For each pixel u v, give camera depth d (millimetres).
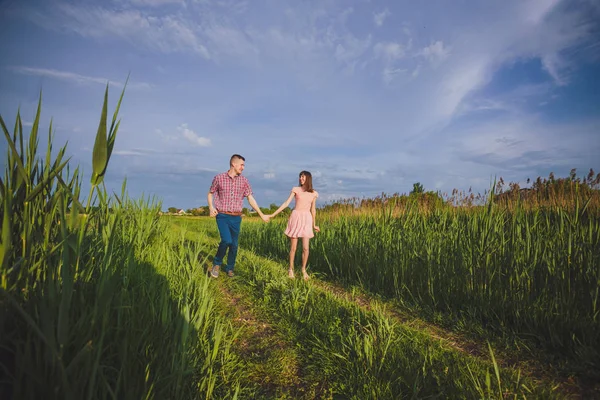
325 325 3711
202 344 2912
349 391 2555
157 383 2039
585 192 5391
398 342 3281
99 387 1737
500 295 4156
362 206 10008
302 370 2930
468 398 2330
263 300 4754
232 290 5398
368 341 2938
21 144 1882
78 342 1662
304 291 4914
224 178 6215
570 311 3447
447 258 5109
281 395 2529
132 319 2287
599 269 3488
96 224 2869
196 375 2496
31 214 1962
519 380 2637
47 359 1477
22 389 1515
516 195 5926
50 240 2080
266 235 11430
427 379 2578
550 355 3111
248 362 2990
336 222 9188
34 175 2008
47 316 1364
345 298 5066
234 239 6402
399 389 2510
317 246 7949
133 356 2031
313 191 6582
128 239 4145
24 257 1776
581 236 4082
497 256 4535
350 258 6766
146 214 6598
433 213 7262
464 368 2805
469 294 4480
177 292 3668
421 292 5059
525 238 4664
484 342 3535
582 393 2529
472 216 5773
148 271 3797
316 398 2521
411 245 5973
